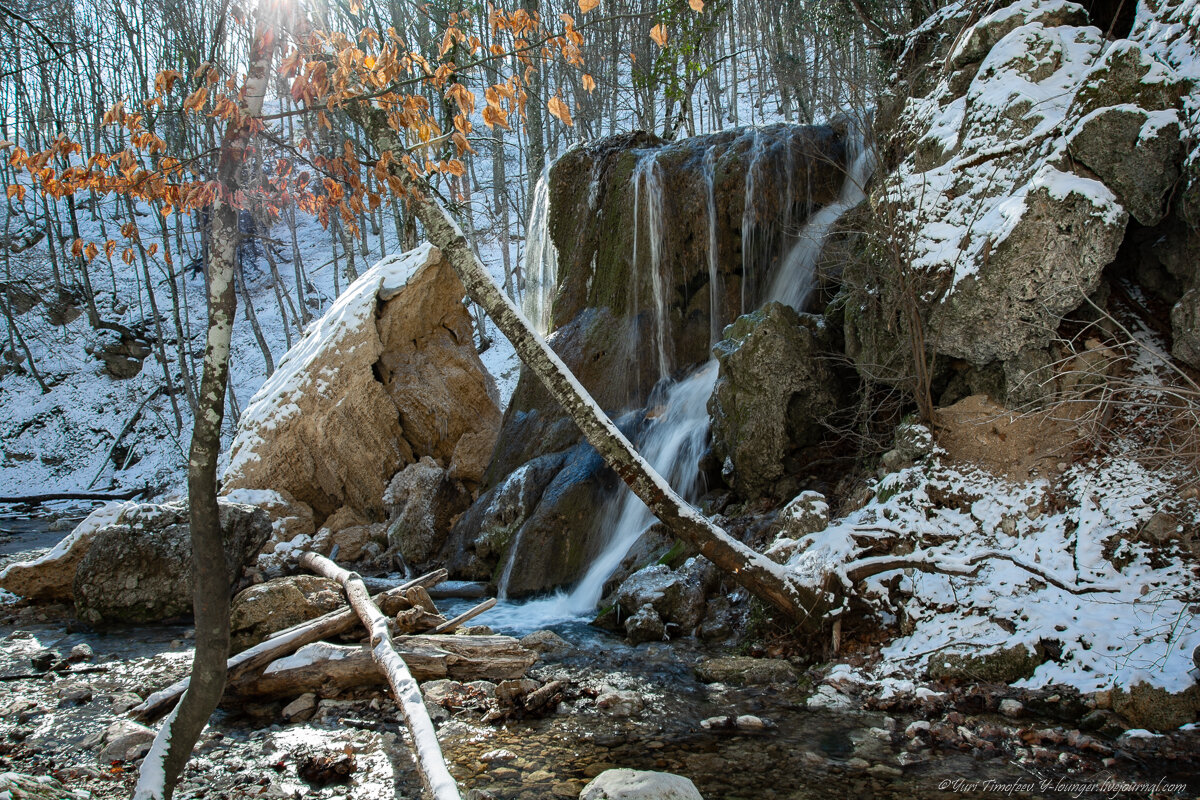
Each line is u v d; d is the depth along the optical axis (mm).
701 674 5840
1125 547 5465
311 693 5535
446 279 12930
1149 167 5828
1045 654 5168
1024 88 6676
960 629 5504
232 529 8398
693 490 8781
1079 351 6270
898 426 7113
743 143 10852
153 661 6656
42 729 5113
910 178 7367
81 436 24516
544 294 13664
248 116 3623
